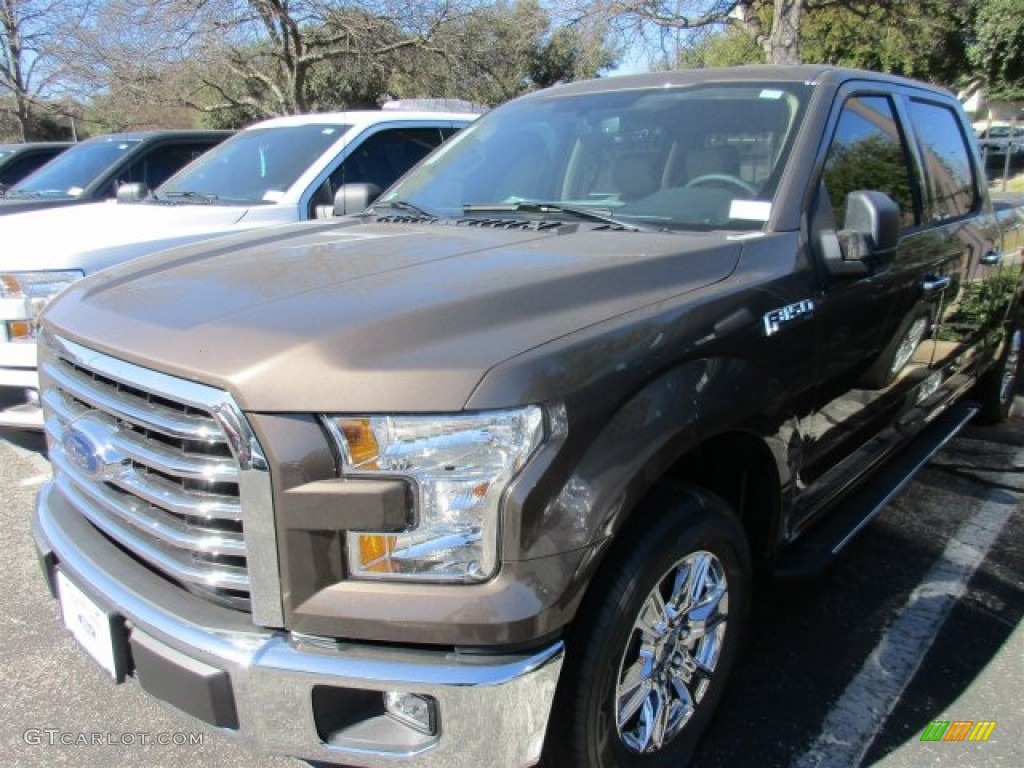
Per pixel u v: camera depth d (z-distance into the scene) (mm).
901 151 3660
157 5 18531
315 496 1797
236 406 1834
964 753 2678
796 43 15289
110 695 2920
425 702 1886
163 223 5309
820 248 2814
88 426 2168
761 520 2770
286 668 1842
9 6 22703
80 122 31234
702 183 3014
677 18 16719
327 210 5438
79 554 2273
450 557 1835
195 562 2002
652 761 2391
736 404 2311
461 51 20641
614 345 2051
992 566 3844
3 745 2668
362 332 1909
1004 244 4711
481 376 1830
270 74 22531
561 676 2045
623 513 1965
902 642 3252
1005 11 26062
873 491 3588
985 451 5273
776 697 2928
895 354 3410
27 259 4375
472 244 2668
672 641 2408
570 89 3840
